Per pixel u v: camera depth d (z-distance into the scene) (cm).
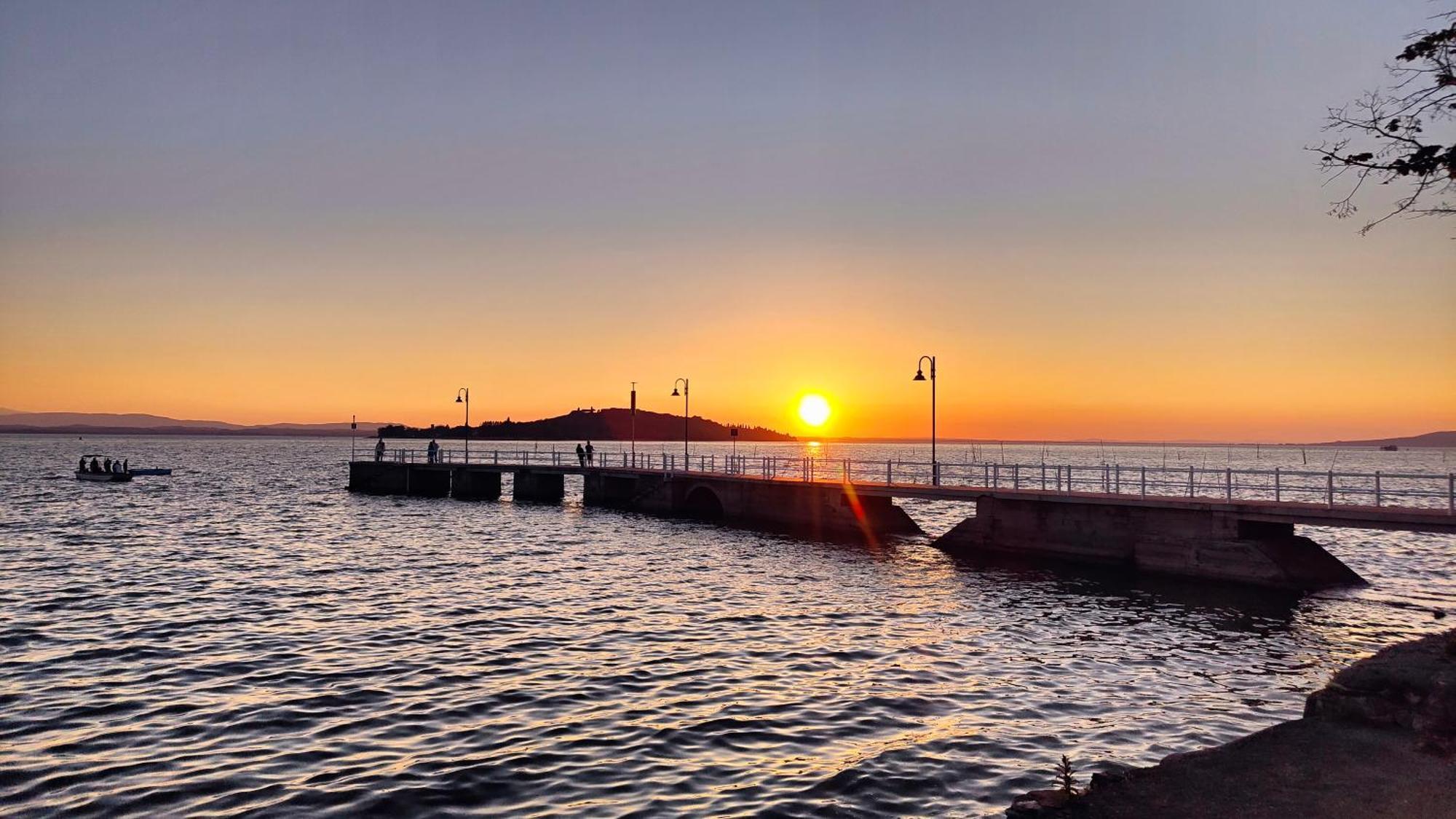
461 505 6900
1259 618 2648
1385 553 4378
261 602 2781
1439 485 10431
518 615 2616
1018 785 1330
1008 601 2917
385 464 8212
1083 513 3669
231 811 1223
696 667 2031
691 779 1351
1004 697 1805
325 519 5691
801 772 1380
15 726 1581
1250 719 1677
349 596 2922
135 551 3984
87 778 1341
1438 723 1161
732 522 5500
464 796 1280
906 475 5494
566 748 1484
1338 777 1048
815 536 4822
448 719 1636
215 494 7919
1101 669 2050
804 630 2439
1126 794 1038
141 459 17338
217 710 1680
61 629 2362
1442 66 1584
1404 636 2434
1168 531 3381
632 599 2905
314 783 1323
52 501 6819
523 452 7719
